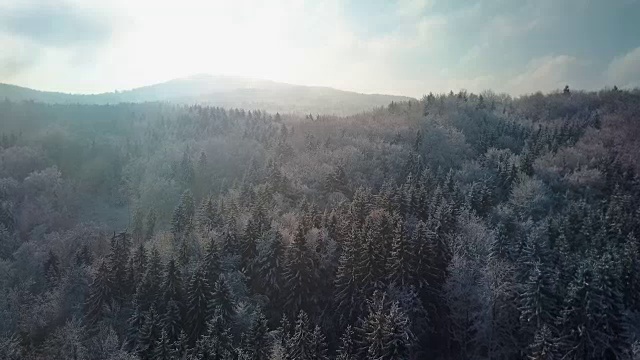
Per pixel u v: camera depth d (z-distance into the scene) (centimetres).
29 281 9019
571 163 12875
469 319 6600
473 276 6744
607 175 11731
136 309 6712
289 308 7444
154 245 9056
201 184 16862
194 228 10269
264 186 12419
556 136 15850
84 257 10425
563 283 6525
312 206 10200
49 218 14675
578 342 5894
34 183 16412
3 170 17462
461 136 17075
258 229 8538
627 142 14350
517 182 11500
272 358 5309
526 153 13538
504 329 6400
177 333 6512
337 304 7375
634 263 6569
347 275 7169
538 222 9081
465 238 7656
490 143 17038
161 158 19050
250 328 6003
